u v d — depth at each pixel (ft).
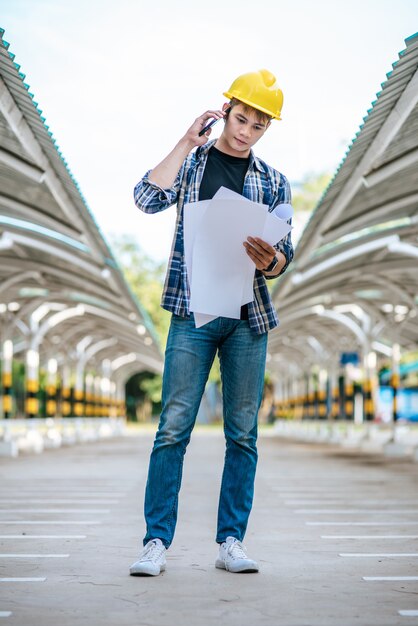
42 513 27.35
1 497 33.14
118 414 155.74
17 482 40.78
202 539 21.44
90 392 123.44
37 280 65.67
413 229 47.03
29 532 22.54
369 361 82.94
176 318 15.93
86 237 44.16
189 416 15.97
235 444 16.47
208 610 13.37
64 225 42.55
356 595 14.58
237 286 15.33
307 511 28.50
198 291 15.24
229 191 14.70
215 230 14.97
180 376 15.85
